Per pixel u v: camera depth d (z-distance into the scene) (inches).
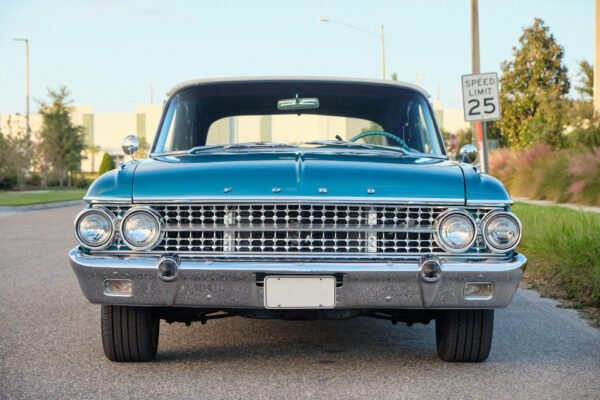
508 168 995.3
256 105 228.5
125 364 194.7
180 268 168.7
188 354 205.6
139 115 3272.6
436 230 172.9
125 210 174.1
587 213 494.9
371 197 171.8
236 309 185.9
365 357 203.3
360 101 228.7
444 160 201.8
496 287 172.2
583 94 1256.2
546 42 1373.0
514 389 173.6
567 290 309.6
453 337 190.4
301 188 171.8
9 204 995.9
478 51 715.4
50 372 187.3
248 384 176.9
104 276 171.5
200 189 172.6
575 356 206.1
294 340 223.9
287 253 171.0
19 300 294.4
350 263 169.9
